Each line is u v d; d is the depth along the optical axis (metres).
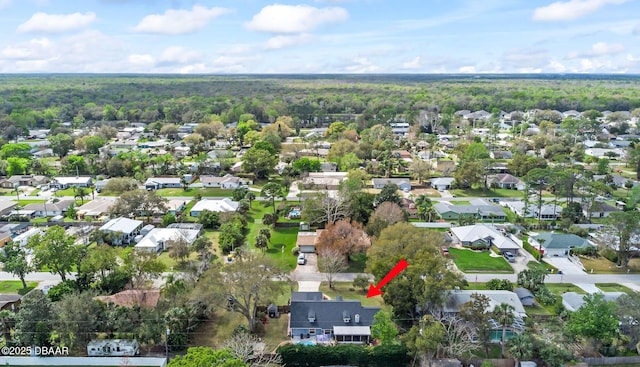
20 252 80.19
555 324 63.47
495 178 144.00
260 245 92.38
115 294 68.94
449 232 103.88
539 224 106.75
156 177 148.12
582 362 57.66
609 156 173.00
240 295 62.25
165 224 106.19
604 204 115.19
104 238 96.19
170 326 60.97
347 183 110.12
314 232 100.12
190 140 196.88
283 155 178.25
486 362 55.62
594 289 77.81
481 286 77.31
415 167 146.00
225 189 141.00
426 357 56.78
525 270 77.19
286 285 76.38
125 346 60.00
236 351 54.78
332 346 58.41
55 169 160.38
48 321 60.03
